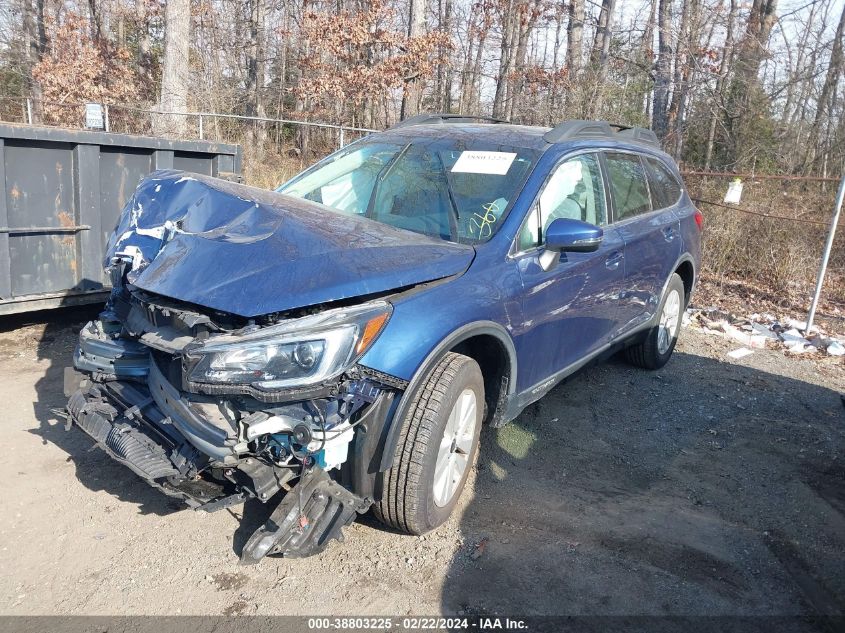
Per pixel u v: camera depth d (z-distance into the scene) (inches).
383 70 719.7
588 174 184.9
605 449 185.2
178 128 709.9
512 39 842.2
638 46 749.9
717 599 128.3
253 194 146.9
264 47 1065.5
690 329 307.0
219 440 111.6
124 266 141.4
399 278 126.1
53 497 146.3
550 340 164.2
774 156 636.1
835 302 373.4
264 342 109.9
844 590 133.5
